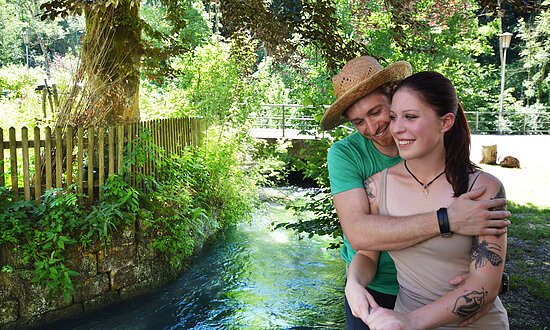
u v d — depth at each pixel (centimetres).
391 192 192
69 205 596
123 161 660
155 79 824
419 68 1884
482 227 167
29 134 720
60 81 713
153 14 2072
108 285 627
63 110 666
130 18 699
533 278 595
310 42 697
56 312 583
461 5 788
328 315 604
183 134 865
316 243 871
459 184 176
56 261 578
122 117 703
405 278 186
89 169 638
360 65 227
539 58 2553
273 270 747
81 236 602
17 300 557
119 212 617
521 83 2833
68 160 623
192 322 590
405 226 177
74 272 579
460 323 173
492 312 180
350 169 218
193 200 828
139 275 658
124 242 643
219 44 1359
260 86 1473
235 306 630
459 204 171
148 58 779
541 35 2570
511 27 2962
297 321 589
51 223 580
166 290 674
